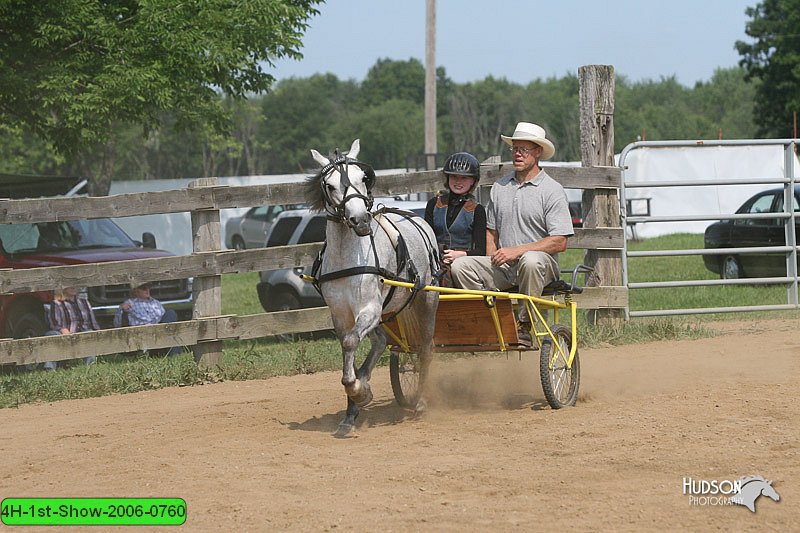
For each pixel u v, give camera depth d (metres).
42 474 8.23
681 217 15.89
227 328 13.60
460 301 9.52
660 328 15.40
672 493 6.89
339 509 6.77
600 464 7.68
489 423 9.34
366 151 115.94
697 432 8.52
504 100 104.69
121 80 20.97
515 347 9.79
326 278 8.91
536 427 9.05
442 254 10.30
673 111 114.38
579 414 9.59
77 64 21.66
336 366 13.84
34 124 23.45
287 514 6.71
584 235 15.40
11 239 17.20
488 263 10.04
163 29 21.56
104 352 13.02
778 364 12.25
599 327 15.43
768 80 66.81
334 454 8.34
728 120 121.06
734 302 19.05
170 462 8.30
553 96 110.12
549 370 9.78
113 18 22.48
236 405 11.06
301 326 14.01
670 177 33.81
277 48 23.52
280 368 13.70
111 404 11.79
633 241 34.12
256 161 92.19
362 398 8.95
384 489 7.22
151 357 15.12
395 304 9.32
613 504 6.68
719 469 7.43
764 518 6.38
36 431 10.19
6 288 12.73
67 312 15.76
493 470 7.60
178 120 24.33
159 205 13.37
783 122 66.94
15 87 21.36
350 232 8.84
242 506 6.92
